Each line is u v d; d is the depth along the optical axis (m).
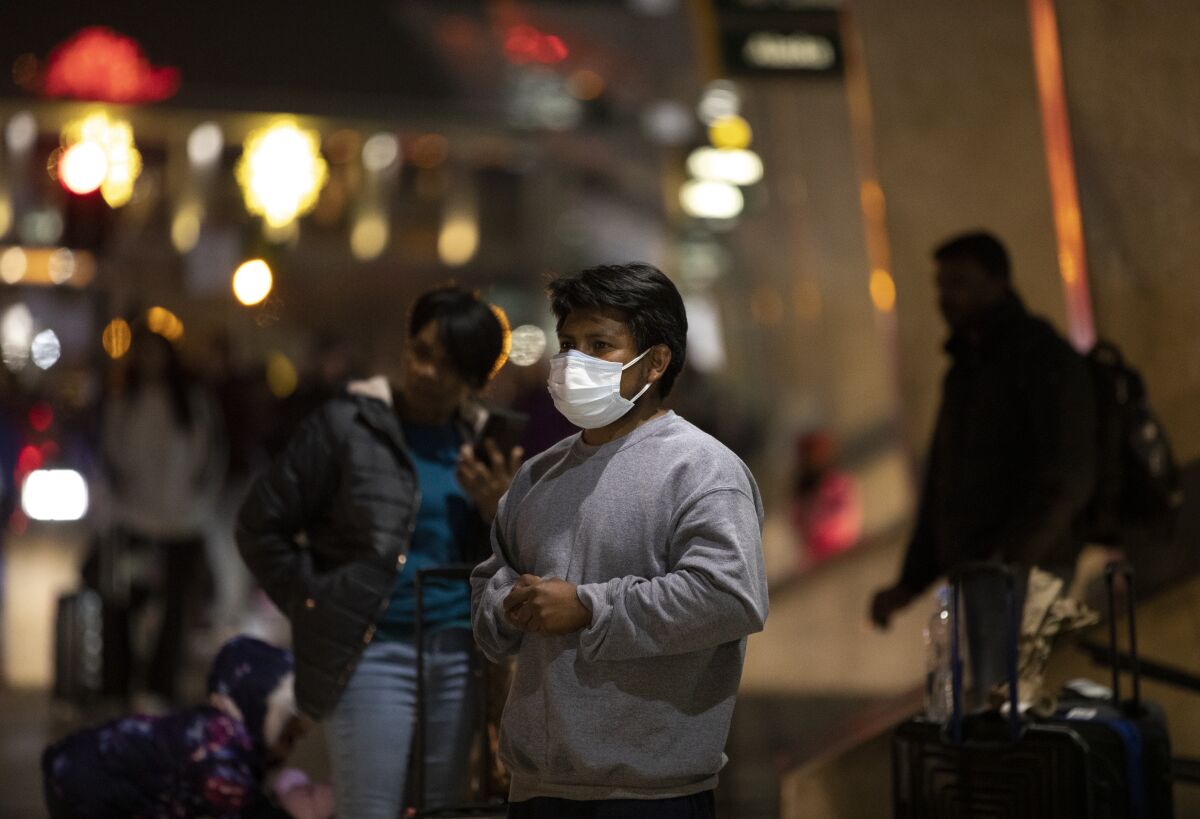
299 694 8.13
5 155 49.44
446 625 8.23
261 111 45.59
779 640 20.81
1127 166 12.16
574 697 5.89
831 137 29.86
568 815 5.95
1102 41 12.25
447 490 8.41
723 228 34.72
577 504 6.04
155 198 50.50
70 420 26.03
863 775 11.04
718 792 13.80
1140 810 8.06
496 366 8.43
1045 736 7.83
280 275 49.84
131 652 17.42
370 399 8.28
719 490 5.86
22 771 14.13
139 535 17.78
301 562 8.25
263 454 21.67
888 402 31.14
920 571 10.27
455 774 8.20
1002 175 16.52
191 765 8.58
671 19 45.47
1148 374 11.99
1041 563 9.56
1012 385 9.45
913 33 16.75
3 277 41.53
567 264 57.50
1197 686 9.81
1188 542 10.94
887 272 16.75
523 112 47.31
